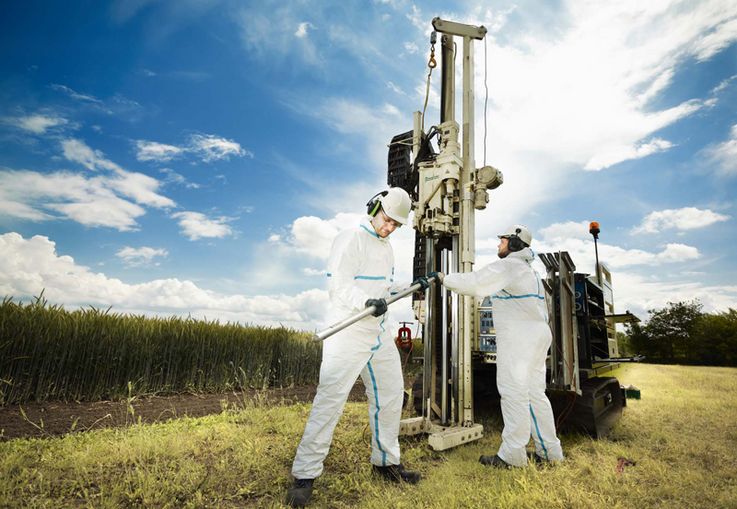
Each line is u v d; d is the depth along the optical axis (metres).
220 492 2.25
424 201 3.88
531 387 3.03
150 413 4.09
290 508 2.09
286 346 6.89
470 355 3.62
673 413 4.95
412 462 2.95
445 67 4.19
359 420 3.99
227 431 3.34
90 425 3.48
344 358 2.41
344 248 2.55
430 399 3.68
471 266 3.69
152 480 2.21
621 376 9.46
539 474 2.63
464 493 2.32
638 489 2.44
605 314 4.78
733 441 3.70
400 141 4.82
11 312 4.11
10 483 2.10
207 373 5.64
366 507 2.15
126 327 4.88
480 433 3.51
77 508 1.98
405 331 5.18
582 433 3.73
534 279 3.13
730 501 2.30
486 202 3.71
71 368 4.38
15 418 3.52
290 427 3.59
